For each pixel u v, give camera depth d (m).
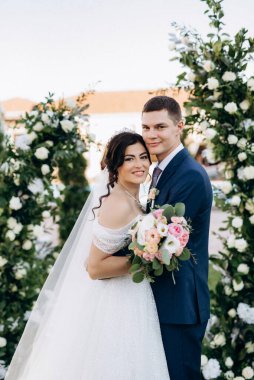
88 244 2.61
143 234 2.13
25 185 3.35
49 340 2.57
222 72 2.95
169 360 2.44
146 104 2.51
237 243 2.89
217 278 5.70
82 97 3.48
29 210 3.38
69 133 3.41
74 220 4.31
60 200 3.56
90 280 2.54
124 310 2.39
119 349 2.34
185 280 2.45
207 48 2.94
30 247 3.42
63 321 2.55
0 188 3.31
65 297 2.60
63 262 2.79
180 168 2.46
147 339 2.37
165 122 2.43
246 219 2.96
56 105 3.60
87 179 4.48
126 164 2.38
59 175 4.43
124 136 2.40
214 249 7.70
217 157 3.00
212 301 3.59
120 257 2.37
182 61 2.98
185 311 2.41
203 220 2.52
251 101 2.88
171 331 2.43
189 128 3.10
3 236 3.35
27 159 3.34
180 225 2.15
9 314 3.34
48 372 2.47
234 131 2.91
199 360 2.50
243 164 2.97
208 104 2.98
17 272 3.32
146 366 2.33
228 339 3.02
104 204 2.38
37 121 3.34
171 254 2.14
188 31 2.97
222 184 2.97
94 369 2.35
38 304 2.80
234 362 2.99
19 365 2.76
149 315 2.41
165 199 2.45
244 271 2.91
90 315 2.46
